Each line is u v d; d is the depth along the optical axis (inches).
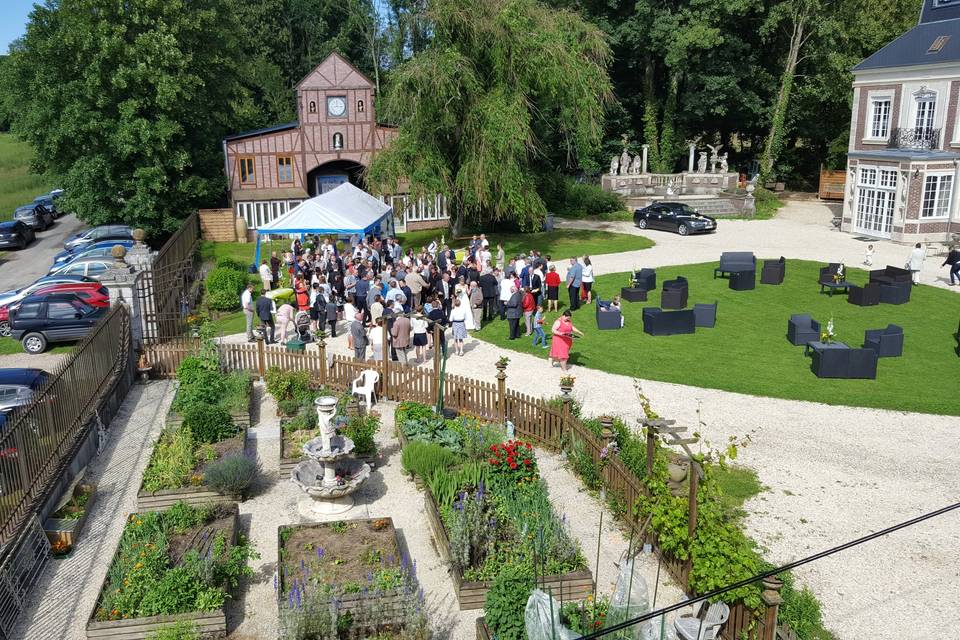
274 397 700.0
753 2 1818.4
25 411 474.9
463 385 665.0
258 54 2684.5
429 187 1295.5
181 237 1242.6
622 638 335.6
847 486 541.3
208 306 1088.2
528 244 1434.5
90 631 366.6
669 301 970.1
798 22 1871.3
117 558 421.4
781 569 280.2
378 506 515.2
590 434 548.1
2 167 2755.9
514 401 633.0
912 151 1439.5
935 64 1408.7
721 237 1493.6
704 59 1916.8
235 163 1643.7
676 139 2119.8
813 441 611.5
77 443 555.8
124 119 1472.7
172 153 1536.7
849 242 1440.7
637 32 1950.1
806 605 378.3
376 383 709.9
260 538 474.0
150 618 371.9
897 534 481.4
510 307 869.8
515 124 1248.2
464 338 831.1
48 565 444.1
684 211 1549.0
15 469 450.6
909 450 596.1
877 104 1542.8
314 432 607.2
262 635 382.9
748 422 646.5
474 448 559.5
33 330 911.0
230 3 1846.7
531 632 346.0
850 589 427.8
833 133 2054.6
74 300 926.4
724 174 1878.7
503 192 1289.4
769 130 2114.9
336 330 940.0
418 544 467.8
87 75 1451.8
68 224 1931.6
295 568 424.2
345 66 1642.5
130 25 1494.8
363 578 412.2
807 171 2208.4
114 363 707.4
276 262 1128.2
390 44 2394.2
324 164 1731.1
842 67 1849.2
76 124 1454.2
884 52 1519.4
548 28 1299.2
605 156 2177.7
